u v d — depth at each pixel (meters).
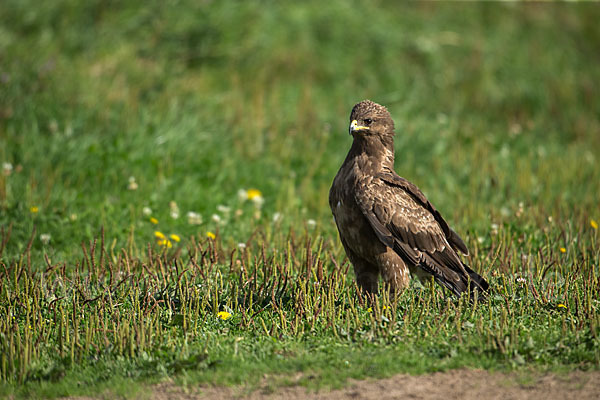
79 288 9.05
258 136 16.25
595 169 15.64
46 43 19.23
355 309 8.26
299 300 8.44
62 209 12.02
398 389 6.66
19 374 7.02
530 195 14.02
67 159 13.44
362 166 9.25
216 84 19.44
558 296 8.81
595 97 21.28
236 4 21.78
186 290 8.76
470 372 6.96
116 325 8.03
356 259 9.49
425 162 16.06
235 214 12.63
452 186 14.66
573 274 9.45
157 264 10.07
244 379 6.89
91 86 16.81
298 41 21.81
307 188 14.08
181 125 15.36
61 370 7.09
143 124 15.06
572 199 13.87
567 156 16.84
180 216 12.38
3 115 15.07
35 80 16.58
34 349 7.40
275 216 12.17
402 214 9.01
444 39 23.56
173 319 8.24
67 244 11.23
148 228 11.84
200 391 6.72
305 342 7.71
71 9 20.48
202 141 15.35
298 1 23.08
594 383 6.67
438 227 9.30
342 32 22.38
